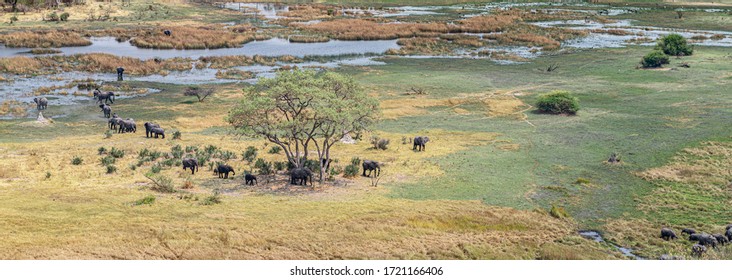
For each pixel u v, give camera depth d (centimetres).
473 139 5909
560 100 6956
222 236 3058
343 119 4569
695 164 5041
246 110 4453
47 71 8975
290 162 4738
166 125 6444
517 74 9325
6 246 2730
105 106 6712
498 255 3062
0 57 9719
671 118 6644
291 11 16250
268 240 3058
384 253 2973
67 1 15525
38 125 6250
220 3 17750
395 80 8788
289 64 9931
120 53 10531
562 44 12038
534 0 19812
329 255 2909
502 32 13100
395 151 5431
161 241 2945
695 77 8906
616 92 8056
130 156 5097
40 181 4206
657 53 9706
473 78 8981
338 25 13312
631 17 15938
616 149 5494
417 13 16275
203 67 9562
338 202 3906
